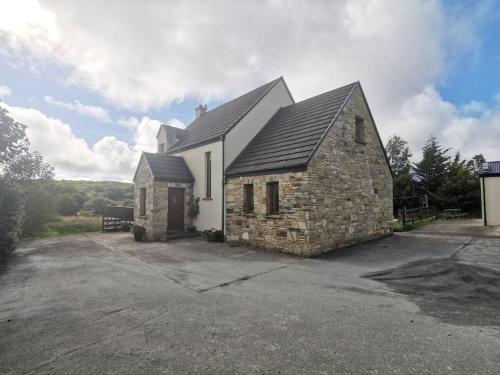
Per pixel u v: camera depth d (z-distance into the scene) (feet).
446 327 12.40
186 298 16.87
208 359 10.02
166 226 44.60
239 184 38.14
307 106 42.86
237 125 43.42
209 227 44.06
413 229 50.31
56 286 19.76
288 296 17.01
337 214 33.17
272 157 35.22
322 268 24.22
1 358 10.31
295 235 30.07
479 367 9.29
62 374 9.24
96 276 22.48
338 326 12.62
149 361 9.95
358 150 38.22
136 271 24.06
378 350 10.47
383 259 27.22
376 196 41.45
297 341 11.27
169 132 61.62
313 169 29.89
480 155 124.47
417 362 9.61
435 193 86.74
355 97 38.55
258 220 34.88
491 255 26.53
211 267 25.09
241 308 15.06
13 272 24.07
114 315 14.35
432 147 91.15
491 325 12.57
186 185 47.50
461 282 19.06
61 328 12.87
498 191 51.47
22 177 37.86
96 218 69.05
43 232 54.75
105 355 10.41
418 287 18.40
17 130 30.83
